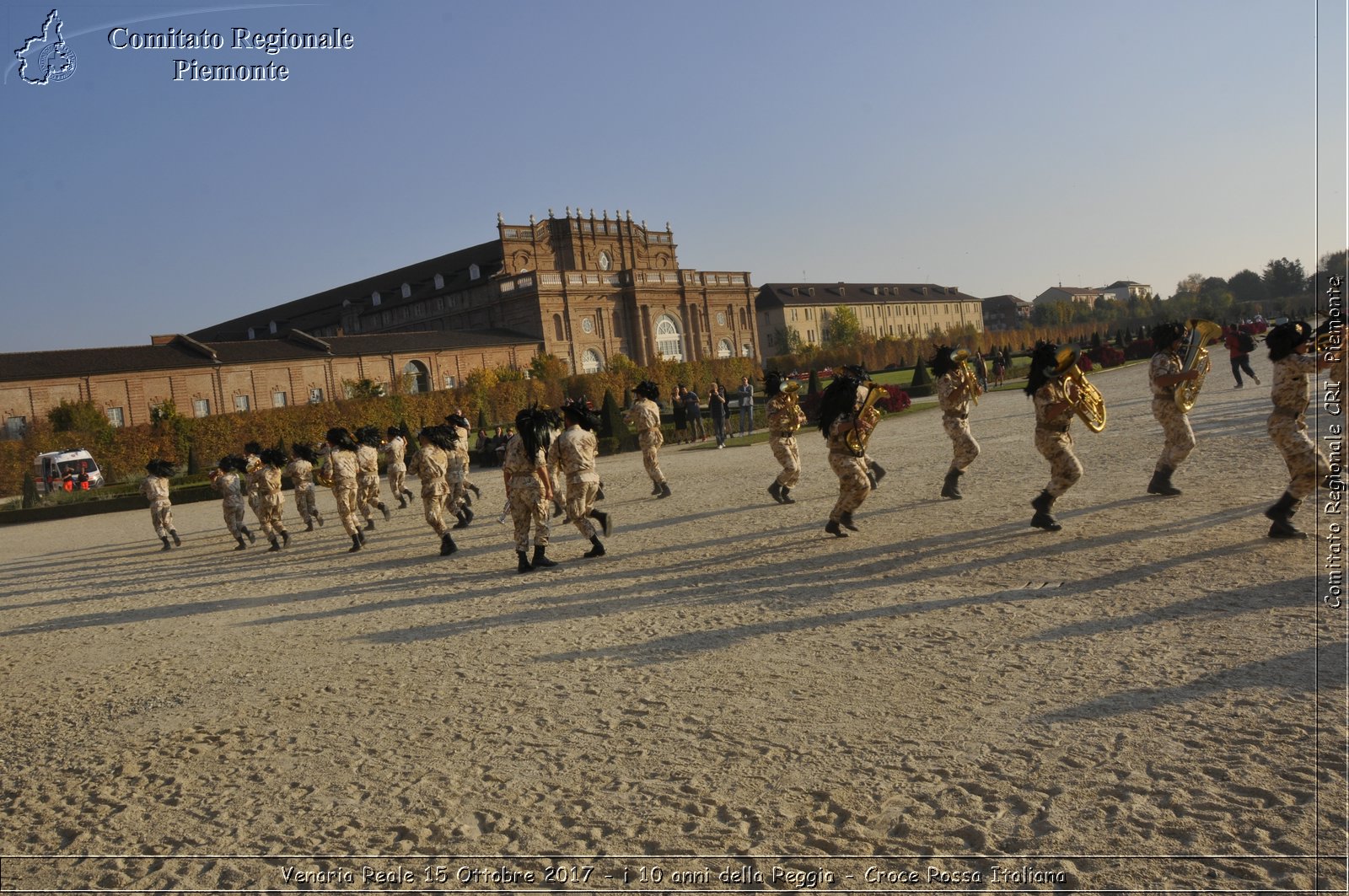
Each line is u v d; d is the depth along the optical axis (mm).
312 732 6125
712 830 4156
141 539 22766
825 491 15164
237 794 5246
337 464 15117
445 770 5215
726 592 8711
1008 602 7141
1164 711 4805
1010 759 4496
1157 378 10367
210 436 52375
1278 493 9938
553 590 9812
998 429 22625
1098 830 3777
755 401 54281
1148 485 10875
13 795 5691
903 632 6727
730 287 98062
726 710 5633
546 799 4688
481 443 34812
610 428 34094
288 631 9352
